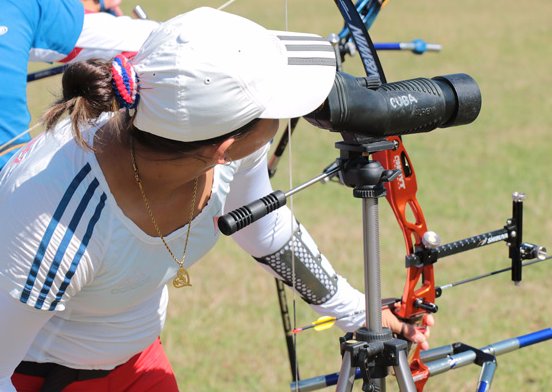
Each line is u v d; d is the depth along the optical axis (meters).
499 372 7.59
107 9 7.37
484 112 18.61
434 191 13.05
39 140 3.96
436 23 30.86
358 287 9.47
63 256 3.71
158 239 3.97
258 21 29.80
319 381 4.80
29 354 4.36
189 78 3.48
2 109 5.18
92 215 3.75
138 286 4.09
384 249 10.63
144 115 3.60
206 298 9.45
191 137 3.58
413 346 5.12
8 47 5.27
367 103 3.85
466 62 24.09
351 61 20.88
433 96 4.04
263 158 4.58
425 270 4.96
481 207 12.23
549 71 22.88
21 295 3.75
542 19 31.53
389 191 4.80
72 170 3.76
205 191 4.12
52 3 5.59
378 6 5.55
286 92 3.64
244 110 3.55
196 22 3.59
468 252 10.51
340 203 12.80
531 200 12.54
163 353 4.99
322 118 3.84
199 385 7.53
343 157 4.06
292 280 4.89
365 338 4.14
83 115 3.71
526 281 9.66
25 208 3.71
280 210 4.77
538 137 16.45
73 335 4.31
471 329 8.42
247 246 4.83
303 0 35.41
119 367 4.66
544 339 5.00
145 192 3.85
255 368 7.84
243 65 3.52
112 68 3.59
